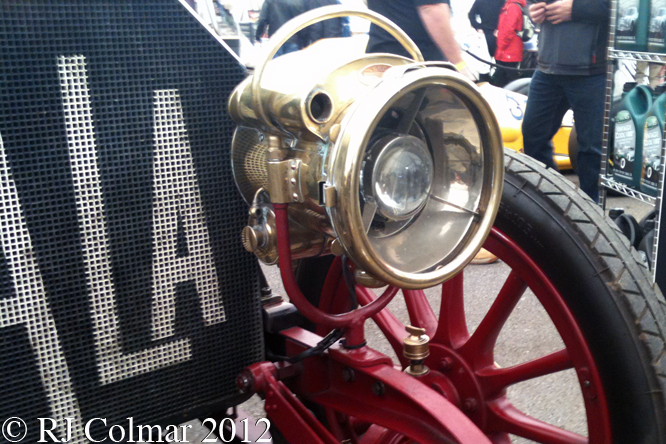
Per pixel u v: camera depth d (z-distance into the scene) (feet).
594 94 11.16
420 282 3.37
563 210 4.42
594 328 4.19
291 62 3.52
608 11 10.59
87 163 3.56
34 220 3.50
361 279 3.67
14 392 3.62
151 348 3.97
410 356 4.02
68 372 3.75
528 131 12.50
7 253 3.47
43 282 3.58
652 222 9.02
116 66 3.54
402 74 3.15
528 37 20.61
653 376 4.00
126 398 3.96
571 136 14.75
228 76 3.84
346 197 3.07
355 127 3.06
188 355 4.10
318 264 5.51
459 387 4.99
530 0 11.50
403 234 3.60
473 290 9.80
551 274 4.41
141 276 3.84
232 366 4.27
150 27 3.59
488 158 3.51
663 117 8.55
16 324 3.56
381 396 3.89
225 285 4.12
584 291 4.24
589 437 4.34
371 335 8.46
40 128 3.42
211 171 3.91
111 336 3.83
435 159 3.66
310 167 3.34
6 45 3.28
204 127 3.84
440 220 3.64
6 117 3.34
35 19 3.32
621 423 4.11
